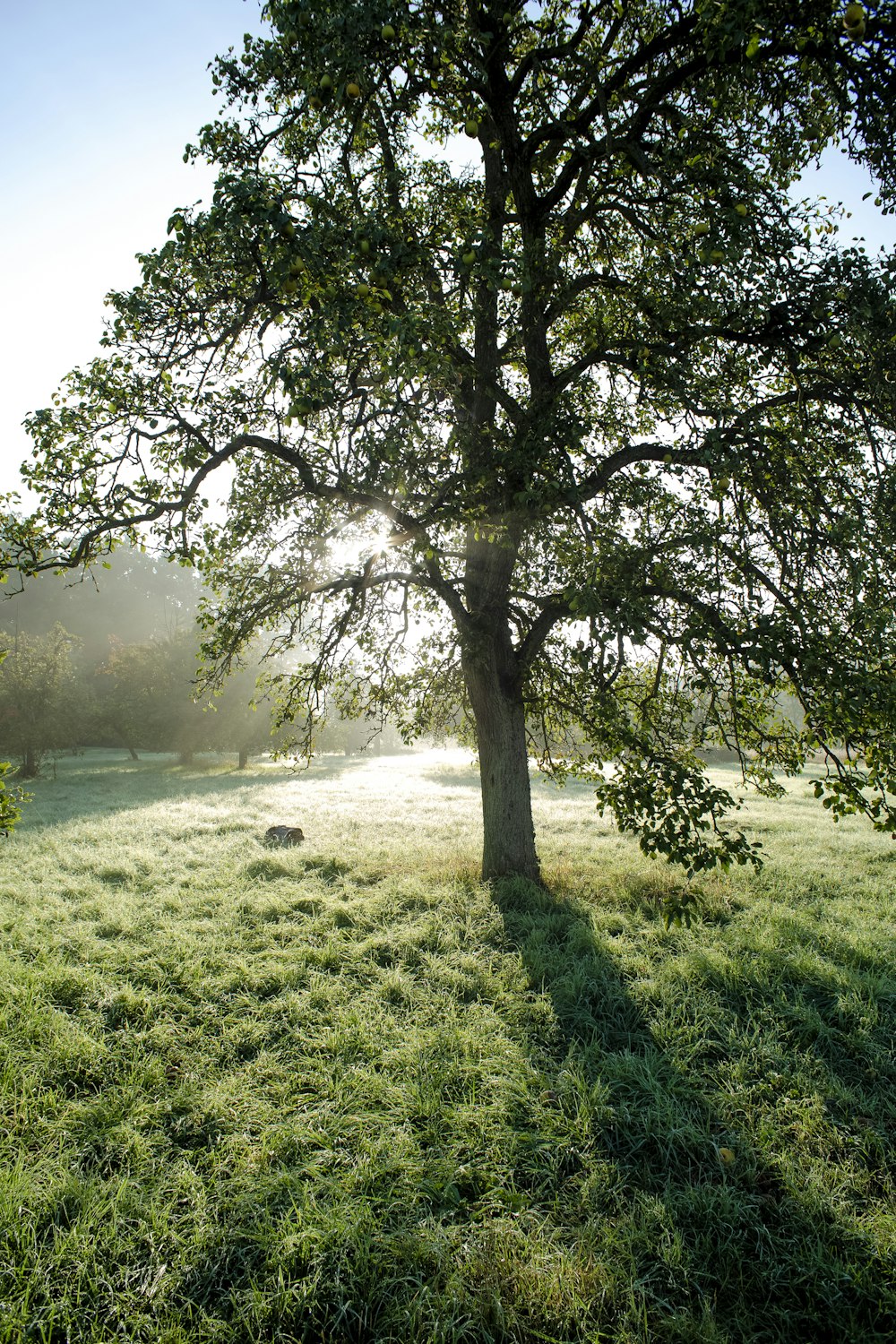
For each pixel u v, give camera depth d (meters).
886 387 5.34
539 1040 5.02
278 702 10.15
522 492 5.65
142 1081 4.43
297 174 4.90
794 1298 2.93
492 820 9.18
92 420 6.73
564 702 8.67
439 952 6.74
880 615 4.94
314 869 10.29
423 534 5.70
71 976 5.95
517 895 8.24
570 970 6.11
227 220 4.45
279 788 24.16
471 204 6.65
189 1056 4.76
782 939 6.85
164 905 8.42
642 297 6.18
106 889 9.26
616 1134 3.95
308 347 5.40
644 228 6.43
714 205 5.50
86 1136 3.89
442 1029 5.04
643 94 6.12
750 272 5.51
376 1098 4.27
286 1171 3.59
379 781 26.70
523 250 6.00
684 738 7.31
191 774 31.03
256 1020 5.34
